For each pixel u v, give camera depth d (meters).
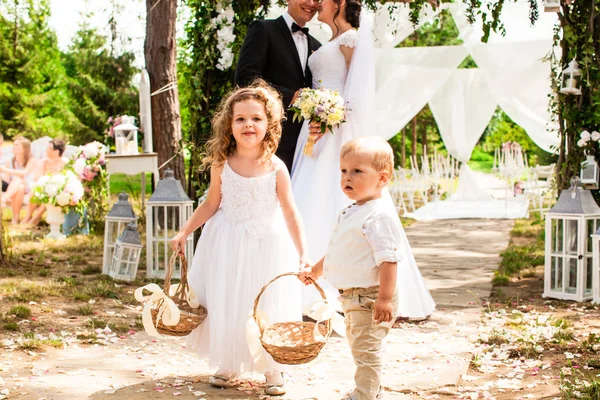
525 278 6.98
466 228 12.23
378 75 12.14
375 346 3.04
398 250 2.94
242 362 3.36
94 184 10.33
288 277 3.48
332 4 5.07
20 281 6.01
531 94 11.42
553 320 4.97
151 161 7.53
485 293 6.21
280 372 3.42
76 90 16.91
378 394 3.11
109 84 16.86
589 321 5.00
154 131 8.52
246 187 3.45
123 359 3.94
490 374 3.77
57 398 3.21
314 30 8.11
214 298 3.39
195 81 6.70
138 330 4.63
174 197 6.51
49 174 9.77
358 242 3.01
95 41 16.69
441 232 11.68
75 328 4.57
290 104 4.97
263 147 3.51
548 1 5.94
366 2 7.37
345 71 5.12
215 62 6.68
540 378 3.66
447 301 5.82
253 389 3.43
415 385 3.53
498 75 11.54
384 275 2.91
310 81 5.23
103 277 6.50
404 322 4.99
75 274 6.70
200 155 6.84
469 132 15.08
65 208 9.68
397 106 12.30
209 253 3.48
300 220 3.52
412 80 12.15
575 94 6.25
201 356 3.51
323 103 4.69
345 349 4.28
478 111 14.77
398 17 8.82
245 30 6.61
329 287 4.82
